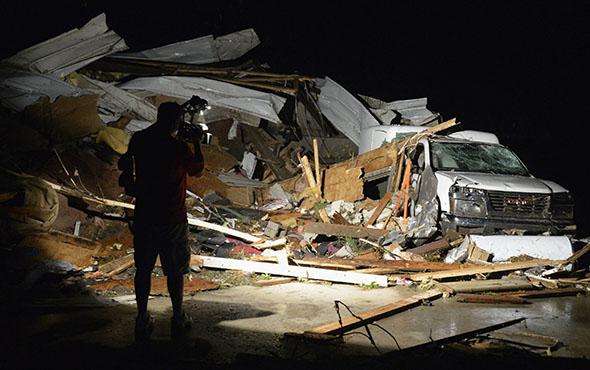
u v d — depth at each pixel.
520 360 4.16
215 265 7.01
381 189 11.31
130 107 11.29
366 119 13.88
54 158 8.70
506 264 7.73
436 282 6.95
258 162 12.74
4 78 9.62
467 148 10.05
